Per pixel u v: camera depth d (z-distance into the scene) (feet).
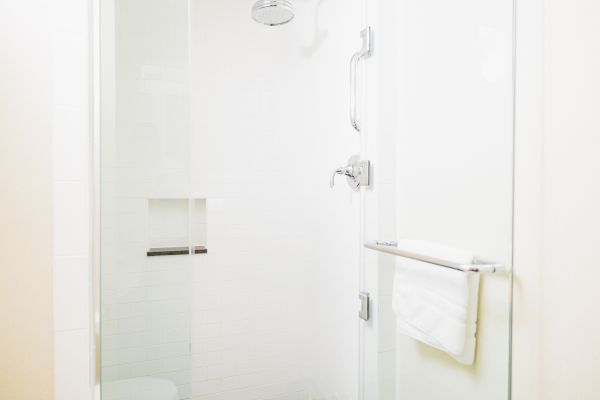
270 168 6.55
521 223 2.52
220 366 6.25
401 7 3.84
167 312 4.22
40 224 2.63
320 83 6.24
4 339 2.59
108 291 3.46
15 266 2.60
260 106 6.46
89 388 2.75
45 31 2.61
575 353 2.19
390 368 4.01
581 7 2.15
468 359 2.86
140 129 4.02
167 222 4.31
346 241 5.30
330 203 5.89
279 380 6.60
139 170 4.03
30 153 2.61
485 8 2.81
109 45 3.28
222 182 6.25
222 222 6.27
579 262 2.17
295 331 6.72
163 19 4.09
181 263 4.32
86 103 2.71
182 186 4.33
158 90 4.10
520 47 2.52
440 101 3.30
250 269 6.44
